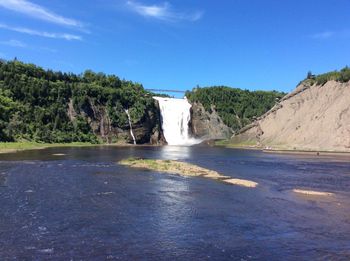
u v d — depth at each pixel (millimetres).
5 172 53312
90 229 25906
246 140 164000
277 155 101188
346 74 132750
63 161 72750
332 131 119125
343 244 23547
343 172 61156
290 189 43594
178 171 57094
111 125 179625
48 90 168625
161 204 33969
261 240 24203
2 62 178000
